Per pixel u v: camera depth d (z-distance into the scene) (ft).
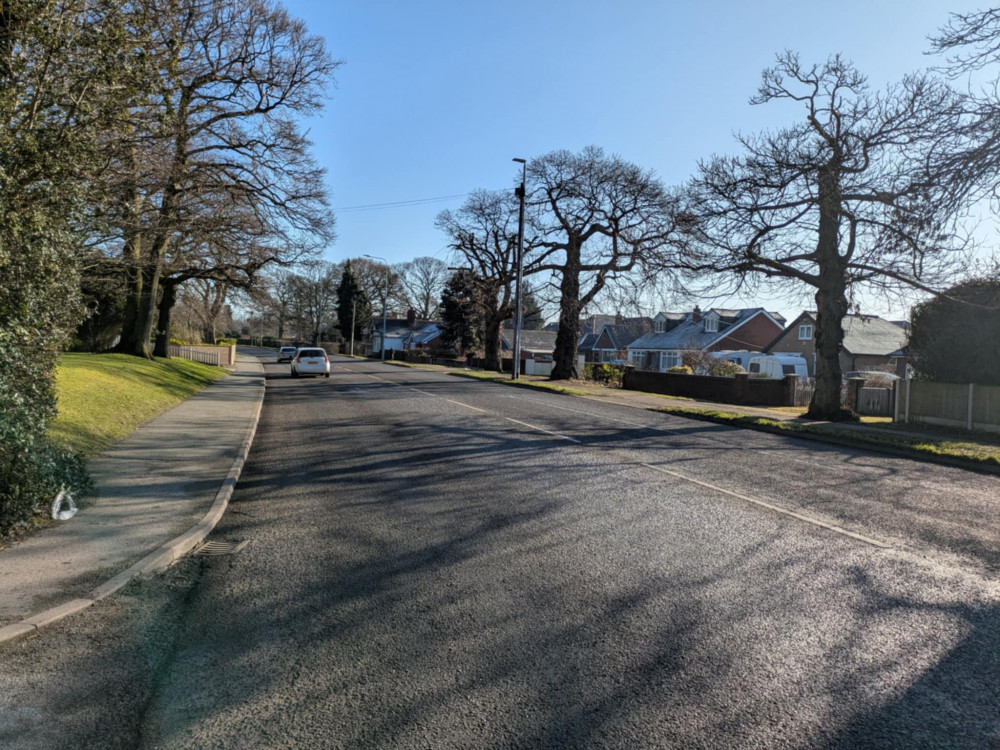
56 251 24.18
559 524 23.66
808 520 24.62
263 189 76.59
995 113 33.73
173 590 17.46
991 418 53.01
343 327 316.19
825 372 64.59
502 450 39.91
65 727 11.18
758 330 187.93
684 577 18.39
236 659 13.60
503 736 10.87
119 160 39.37
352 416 57.67
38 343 23.47
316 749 10.53
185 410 57.41
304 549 20.93
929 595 17.22
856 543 21.74
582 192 117.60
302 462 36.01
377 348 307.99
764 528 23.40
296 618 15.64
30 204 22.90
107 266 78.69
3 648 14.03
